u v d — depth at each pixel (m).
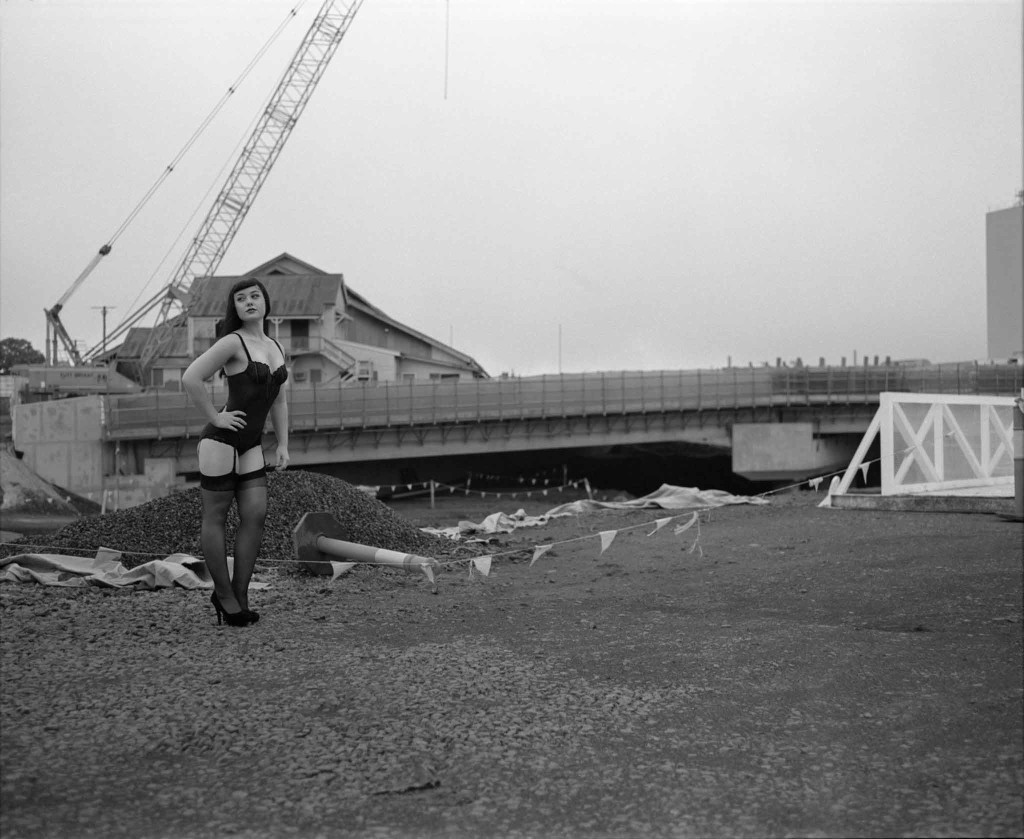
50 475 53.66
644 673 5.65
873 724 4.62
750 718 4.72
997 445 21.94
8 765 3.90
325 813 3.51
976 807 3.52
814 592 9.07
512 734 4.40
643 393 62.38
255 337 7.09
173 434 53.75
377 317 85.00
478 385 59.44
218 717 4.56
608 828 3.40
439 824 3.43
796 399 64.69
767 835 3.33
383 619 7.58
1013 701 4.96
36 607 7.71
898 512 17.88
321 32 79.31
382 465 65.38
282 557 11.20
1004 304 81.75
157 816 3.46
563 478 69.44
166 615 7.43
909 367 70.81
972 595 8.49
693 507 21.88
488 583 10.27
